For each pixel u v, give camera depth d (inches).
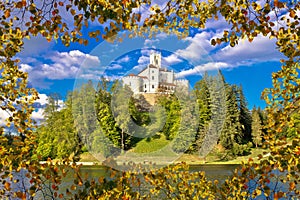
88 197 97.7
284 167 98.7
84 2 85.7
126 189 99.9
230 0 92.5
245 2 91.5
